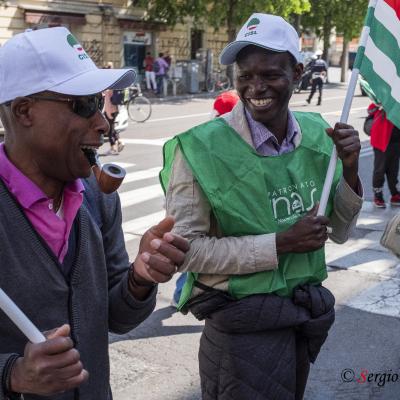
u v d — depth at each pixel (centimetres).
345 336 415
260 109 219
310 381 363
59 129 146
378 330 423
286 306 218
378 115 700
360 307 458
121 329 176
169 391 353
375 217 704
